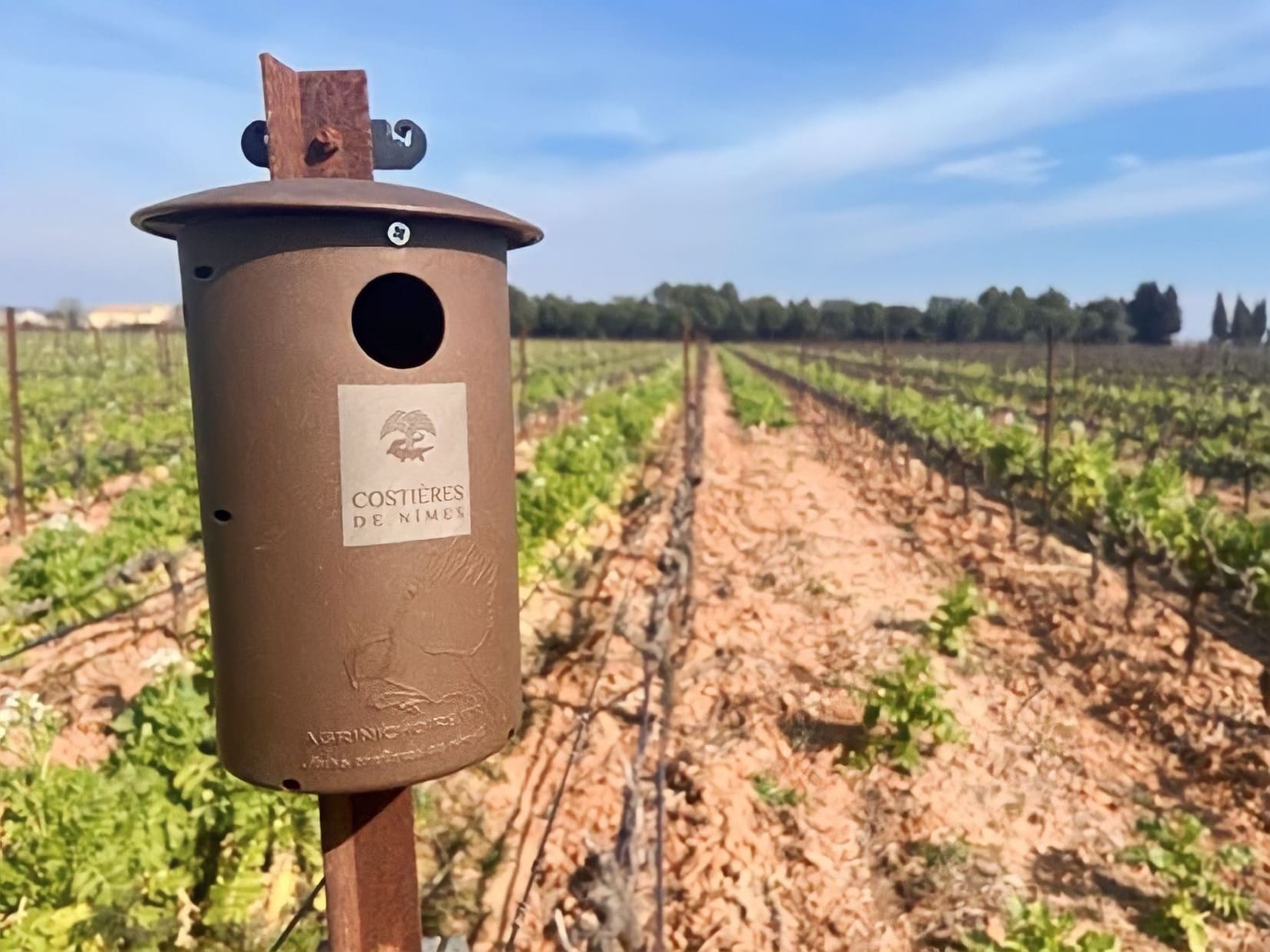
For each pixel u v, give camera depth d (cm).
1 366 538
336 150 39
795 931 86
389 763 37
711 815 99
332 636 36
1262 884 92
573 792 104
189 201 35
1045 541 192
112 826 75
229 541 37
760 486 260
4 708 95
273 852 81
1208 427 321
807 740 117
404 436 36
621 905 74
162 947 72
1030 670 138
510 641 41
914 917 88
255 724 37
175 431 301
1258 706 122
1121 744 119
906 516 227
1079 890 92
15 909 72
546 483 183
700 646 143
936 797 105
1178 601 158
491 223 38
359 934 41
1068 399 420
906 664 116
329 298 35
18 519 199
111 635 138
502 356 40
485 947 82
